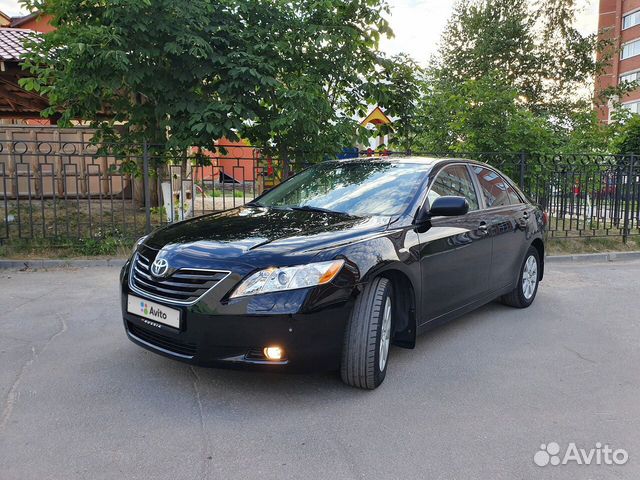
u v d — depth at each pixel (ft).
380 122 31.65
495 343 14.66
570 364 13.20
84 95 26.45
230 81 24.84
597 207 34.14
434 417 10.12
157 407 10.18
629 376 12.51
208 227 12.04
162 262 10.64
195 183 33.94
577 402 11.00
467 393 11.28
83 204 33.60
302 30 26.30
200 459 8.44
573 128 44.62
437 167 14.57
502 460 8.70
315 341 10.05
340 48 27.68
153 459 8.41
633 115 48.60
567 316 17.66
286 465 8.36
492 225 15.61
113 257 24.75
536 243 19.03
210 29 24.59
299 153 28.63
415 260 12.03
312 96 24.44
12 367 11.98
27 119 57.57
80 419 9.64
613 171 33.60
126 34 23.27
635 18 144.05
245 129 27.37
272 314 9.66
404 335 12.46
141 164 28.09
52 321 15.53
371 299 10.75
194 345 9.98
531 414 10.39
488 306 18.84
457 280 13.91
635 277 24.97
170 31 23.45
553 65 63.67
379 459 8.61
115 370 11.91
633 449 9.18
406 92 30.45
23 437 8.96
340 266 10.33
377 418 9.99
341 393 11.00
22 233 26.86
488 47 63.31
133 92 26.61
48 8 25.23
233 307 9.70
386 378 11.94
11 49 35.99
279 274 9.86
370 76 29.19
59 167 35.01
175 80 25.55
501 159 33.01
